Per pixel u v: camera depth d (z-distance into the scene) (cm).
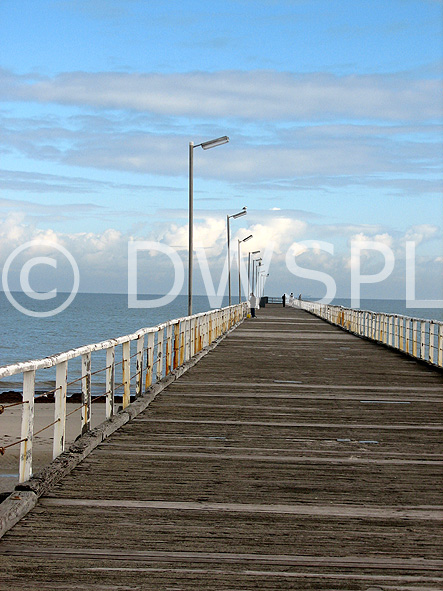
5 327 9325
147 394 1295
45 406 2545
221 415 1153
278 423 1091
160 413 1164
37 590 468
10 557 523
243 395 1378
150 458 841
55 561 517
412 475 782
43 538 562
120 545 551
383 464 832
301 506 662
